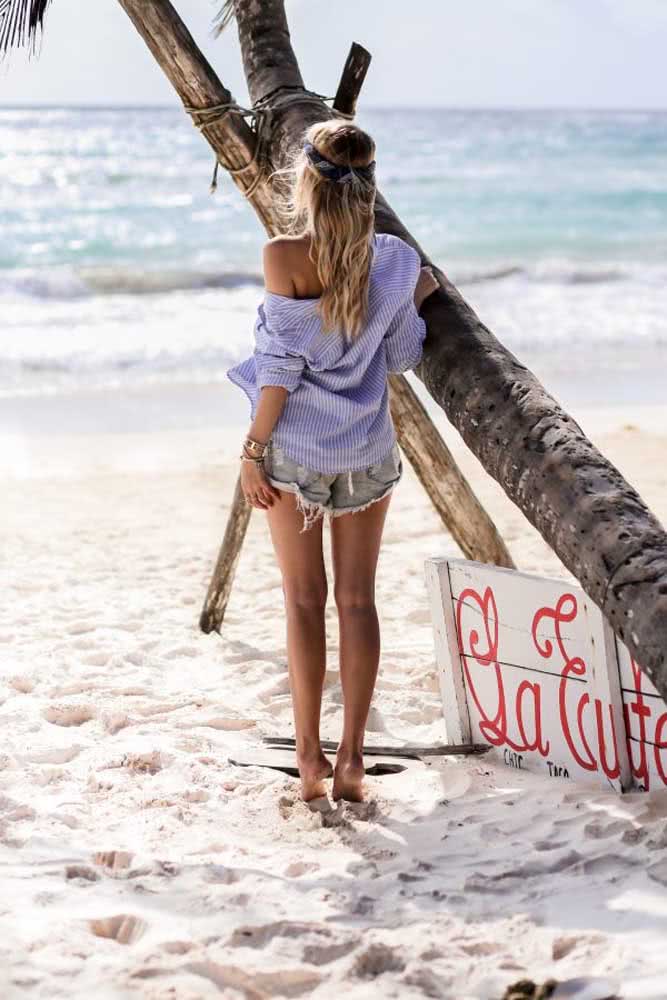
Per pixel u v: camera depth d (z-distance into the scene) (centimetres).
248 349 1369
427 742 366
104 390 1170
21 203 2944
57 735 367
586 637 312
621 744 310
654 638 250
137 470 877
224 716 388
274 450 297
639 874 254
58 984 214
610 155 4912
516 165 4375
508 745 343
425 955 223
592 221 2934
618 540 263
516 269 2039
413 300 312
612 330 1493
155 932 235
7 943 229
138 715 389
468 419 304
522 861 267
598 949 223
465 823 296
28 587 567
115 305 1669
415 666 436
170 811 305
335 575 315
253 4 397
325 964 225
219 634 491
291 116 372
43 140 5288
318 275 287
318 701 312
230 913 244
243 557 632
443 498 431
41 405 1104
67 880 262
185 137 5641
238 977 217
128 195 3142
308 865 270
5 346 1358
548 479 280
